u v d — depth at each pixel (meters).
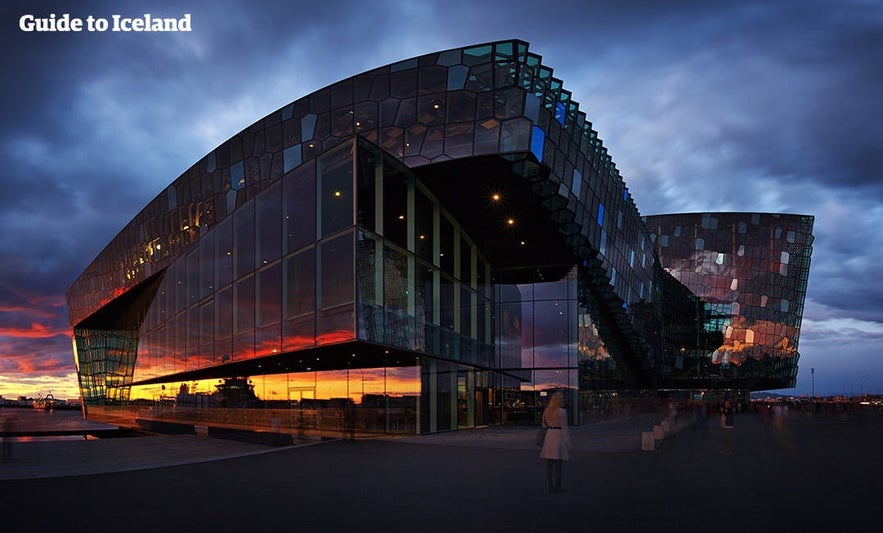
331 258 24.03
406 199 27.92
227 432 31.12
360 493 11.84
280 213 28.47
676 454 19.06
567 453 11.67
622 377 55.84
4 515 9.87
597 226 38.25
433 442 24.61
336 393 34.06
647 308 61.38
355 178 23.34
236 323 32.75
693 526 8.87
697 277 100.19
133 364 62.88
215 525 9.08
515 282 40.91
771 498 11.09
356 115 31.34
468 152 27.75
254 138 37.97
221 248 35.59
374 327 23.64
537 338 40.03
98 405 76.94
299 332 26.02
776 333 101.38
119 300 63.69
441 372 32.53
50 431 55.94
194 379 48.94
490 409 39.72
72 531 8.75
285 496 11.54
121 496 11.61
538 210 32.88
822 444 22.80
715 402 92.62
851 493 11.66
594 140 36.06
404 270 27.00
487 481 13.33
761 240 101.06
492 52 28.05
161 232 50.62
